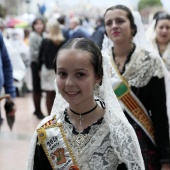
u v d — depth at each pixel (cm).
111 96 195
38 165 193
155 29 501
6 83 431
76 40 184
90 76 182
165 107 284
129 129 182
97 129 186
